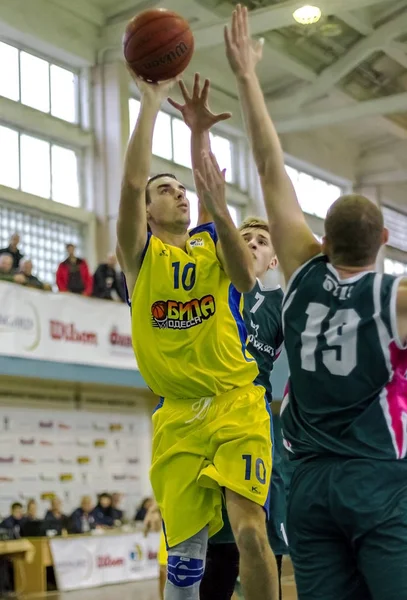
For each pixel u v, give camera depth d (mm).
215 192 4578
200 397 4895
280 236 3865
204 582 5594
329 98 25531
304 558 3619
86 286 16984
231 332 4910
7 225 18609
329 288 3670
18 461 16766
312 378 3631
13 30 18922
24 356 14562
